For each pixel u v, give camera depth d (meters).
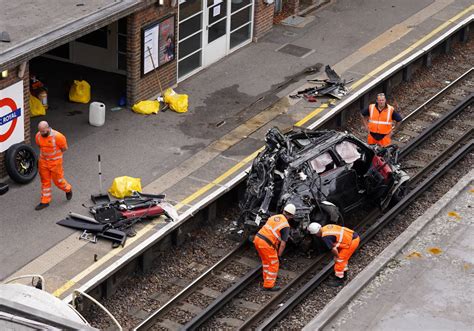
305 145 64.94
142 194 64.00
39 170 62.03
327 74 81.56
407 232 54.75
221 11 83.12
